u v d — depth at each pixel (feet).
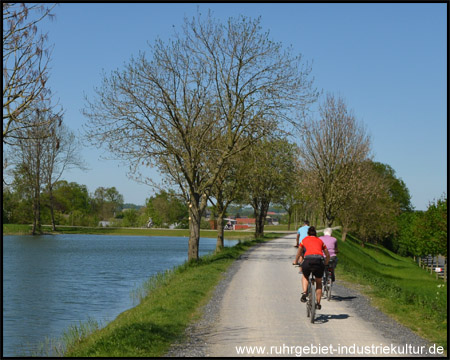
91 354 29.73
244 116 98.27
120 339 32.58
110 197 614.34
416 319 40.63
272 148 106.01
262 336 34.22
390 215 252.62
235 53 97.81
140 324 36.22
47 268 119.96
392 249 343.46
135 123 91.45
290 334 34.83
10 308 64.18
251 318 40.70
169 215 428.97
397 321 40.11
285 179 159.94
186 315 41.60
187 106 94.89
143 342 31.76
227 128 100.53
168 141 94.43
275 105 97.60
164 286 69.21
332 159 137.18
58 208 429.38
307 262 39.93
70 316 59.36
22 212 317.22
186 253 176.96
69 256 157.99
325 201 137.80
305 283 40.86
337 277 72.28
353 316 41.93
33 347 43.11
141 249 198.90
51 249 189.37
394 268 205.57
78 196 462.60
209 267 81.97
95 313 61.16
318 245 40.70
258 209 207.72
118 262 138.41
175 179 97.91
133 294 74.54
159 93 91.25
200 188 97.86
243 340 33.06
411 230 243.81
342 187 136.46
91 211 499.51
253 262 93.20
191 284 60.85
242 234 349.82
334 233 206.18
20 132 28.76
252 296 52.54
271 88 96.63
